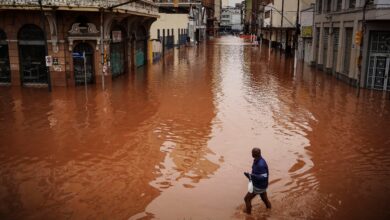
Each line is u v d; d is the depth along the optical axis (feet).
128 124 55.16
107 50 86.79
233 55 178.09
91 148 45.21
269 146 46.78
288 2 196.95
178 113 61.87
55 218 29.78
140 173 38.32
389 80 82.74
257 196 33.47
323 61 120.67
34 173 38.11
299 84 92.32
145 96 74.84
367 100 73.31
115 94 76.33
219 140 48.80
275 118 59.62
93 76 87.76
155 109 64.34
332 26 108.47
